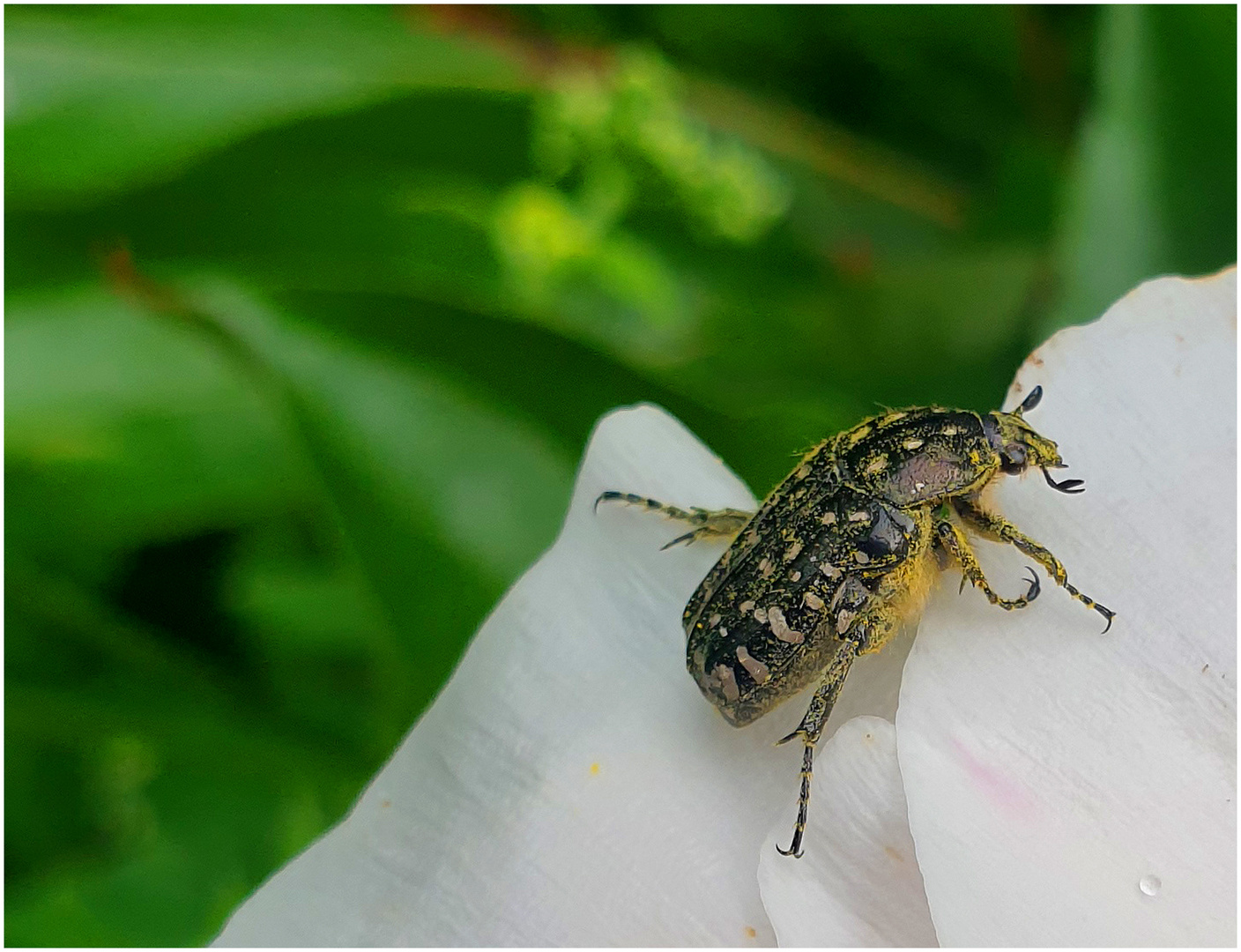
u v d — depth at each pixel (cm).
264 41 13
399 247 13
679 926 10
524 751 10
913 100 14
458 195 14
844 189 14
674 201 14
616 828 10
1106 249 12
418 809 10
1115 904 9
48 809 13
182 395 14
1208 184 12
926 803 10
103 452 14
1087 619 10
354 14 14
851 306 13
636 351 13
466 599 11
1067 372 10
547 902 10
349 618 13
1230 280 10
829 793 10
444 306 12
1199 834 9
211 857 13
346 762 12
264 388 12
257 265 13
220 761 13
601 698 10
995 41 14
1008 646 10
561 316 13
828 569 10
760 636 10
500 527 11
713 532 11
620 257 13
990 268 13
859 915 10
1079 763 10
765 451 12
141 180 13
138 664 13
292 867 10
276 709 13
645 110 13
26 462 13
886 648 10
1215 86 12
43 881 13
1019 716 10
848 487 10
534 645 10
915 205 14
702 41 15
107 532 13
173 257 13
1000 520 10
